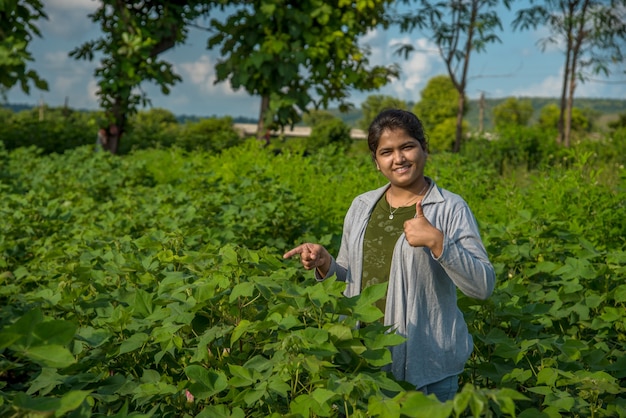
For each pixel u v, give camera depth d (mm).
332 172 9797
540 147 15078
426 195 2600
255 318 2725
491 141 15711
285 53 13969
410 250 2518
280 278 2729
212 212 6164
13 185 8953
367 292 2383
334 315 2451
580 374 2586
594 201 5988
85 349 2688
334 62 15023
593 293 3928
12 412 1701
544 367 2848
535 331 3398
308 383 2346
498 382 2828
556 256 4742
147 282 3439
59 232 5836
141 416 1952
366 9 14883
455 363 2551
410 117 2594
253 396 2137
